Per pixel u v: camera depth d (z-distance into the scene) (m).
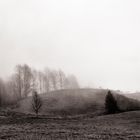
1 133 20.47
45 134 19.50
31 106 63.84
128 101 52.28
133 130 21.83
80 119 34.81
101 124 27.34
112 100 44.75
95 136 18.23
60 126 25.98
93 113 47.84
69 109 57.44
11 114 46.59
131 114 34.34
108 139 16.91
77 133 19.94
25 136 18.53
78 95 71.00
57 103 63.56
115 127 24.33
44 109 58.34
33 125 27.56
